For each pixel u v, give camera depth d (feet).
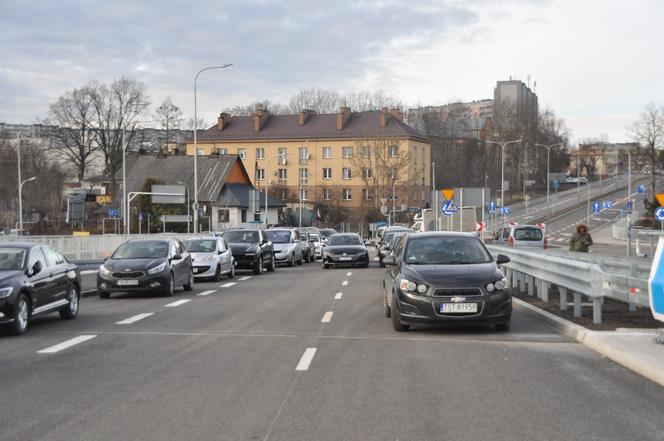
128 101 268.62
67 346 35.60
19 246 43.27
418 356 32.71
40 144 278.05
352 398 24.44
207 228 250.16
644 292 34.53
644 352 30.86
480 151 420.77
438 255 43.73
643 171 251.19
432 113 424.87
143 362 31.22
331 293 65.62
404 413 22.43
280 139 340.18
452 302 38.65
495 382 27.12
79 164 266.57
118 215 199.00
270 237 121.60
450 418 21.84
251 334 39.68
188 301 58.95
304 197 337.72
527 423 21.27
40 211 266.77
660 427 20.88
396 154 285.84
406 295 39.32
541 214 316.81
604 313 45.60
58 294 44.70
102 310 52.80
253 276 92.38
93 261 100.58
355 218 301.43
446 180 387.34
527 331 40.68
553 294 59.06
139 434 20.07
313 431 20.36
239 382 27.02
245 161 346.33
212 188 260.21
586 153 523.70
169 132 337.31
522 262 58.39
